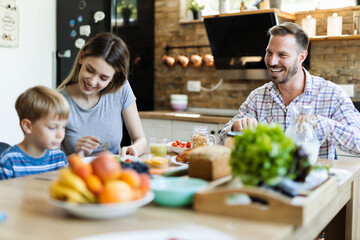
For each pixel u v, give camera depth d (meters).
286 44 2.31
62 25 4.08
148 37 4.41
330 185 1.27
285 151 1.11
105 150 2.12
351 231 1.77
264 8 3.52
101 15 3.90
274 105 2.49
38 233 0.92
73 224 0.98
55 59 4.10
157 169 1.46
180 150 2.05
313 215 1.09
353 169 1.74
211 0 4.10
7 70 3.64
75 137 2.23
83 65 2.04
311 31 3.49
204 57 4.11
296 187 1.13
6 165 1.64
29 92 1.67
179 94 4.43
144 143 2.35
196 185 1.22
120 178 1.05
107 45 2.00
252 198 1.12
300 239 1.07
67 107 1.70
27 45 3.82
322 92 2.38
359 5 3.46
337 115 2.32
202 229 0.95
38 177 1.48
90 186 1.01
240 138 1.17
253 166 1.10
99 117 2.28
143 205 1.16
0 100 3.60
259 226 0.99
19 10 3.70
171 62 4.32
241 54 3.70
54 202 1.01
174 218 1.04
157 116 3.92
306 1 3.80
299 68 2.41
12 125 3.72
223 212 1.08
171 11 4.38
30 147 1.73
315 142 1.58
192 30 4.26
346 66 3.47
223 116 3.77
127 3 4.06
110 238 0.87
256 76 3.73
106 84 2.10
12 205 1.12
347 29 3.47
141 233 0.90
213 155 1.35
